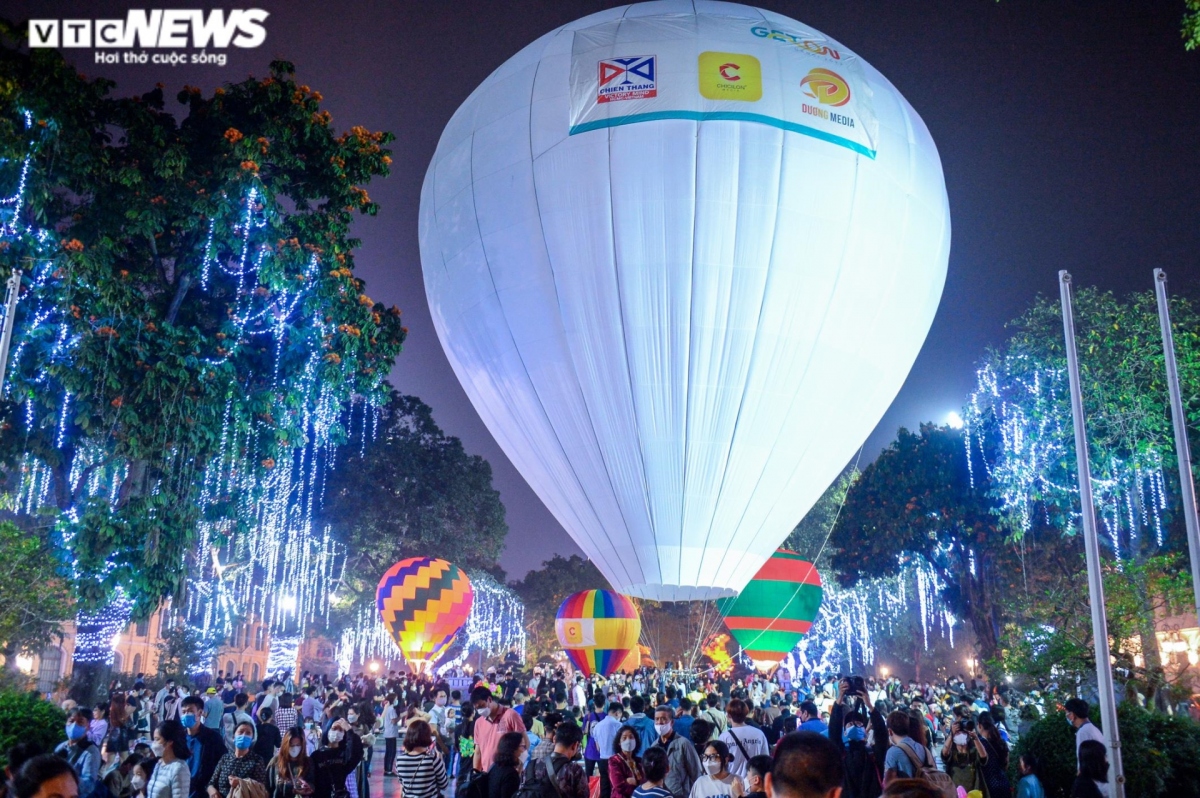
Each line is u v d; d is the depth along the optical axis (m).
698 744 10.21
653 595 22.73
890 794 3.20
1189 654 19.14
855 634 61.19
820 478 22.64
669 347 20.42
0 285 19.77
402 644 37.75
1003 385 30.75
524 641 81.06
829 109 20.94
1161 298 12.64
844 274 20.72
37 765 4.61
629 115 20.52
